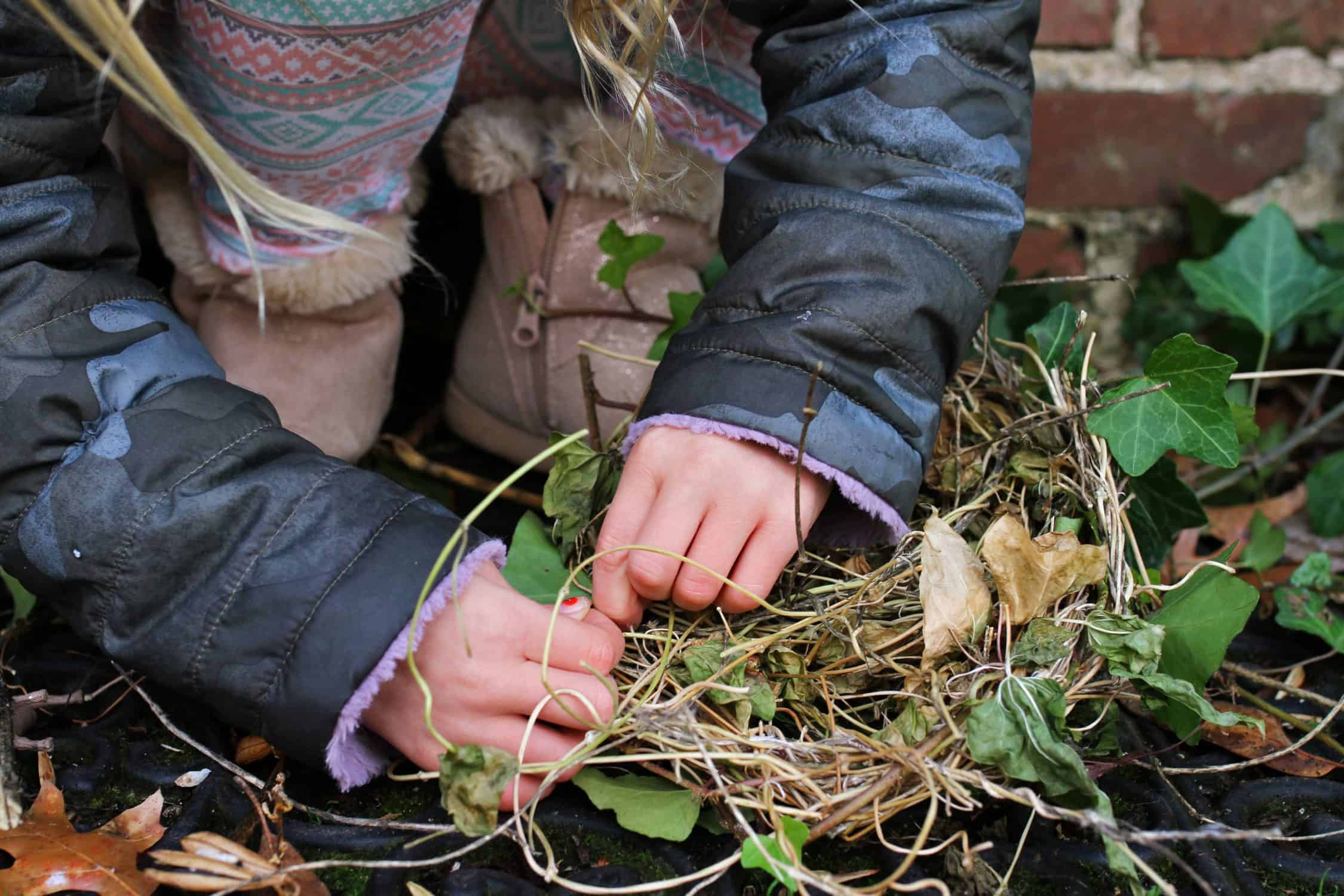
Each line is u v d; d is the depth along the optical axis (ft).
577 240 2.82
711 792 2.25
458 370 2.96
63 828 2.26
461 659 2.25
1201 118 3.39
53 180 2.35
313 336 2.77
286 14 2.46
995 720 2.27
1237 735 2.48
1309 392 3.31
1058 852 2.30
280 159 2.61
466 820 2.19
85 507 2.26
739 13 2.65
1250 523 2.94
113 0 2.22
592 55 2.48
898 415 2.41
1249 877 2.29
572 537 2.49
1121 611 2.41
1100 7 3.31
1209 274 3.08
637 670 2.39
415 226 2.90
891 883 2.20
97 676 2.48
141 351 2.34
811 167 2.49
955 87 2.48
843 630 2.40
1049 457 2.59
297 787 2.35
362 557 2.25
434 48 2.57
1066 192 3.41
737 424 2.35
